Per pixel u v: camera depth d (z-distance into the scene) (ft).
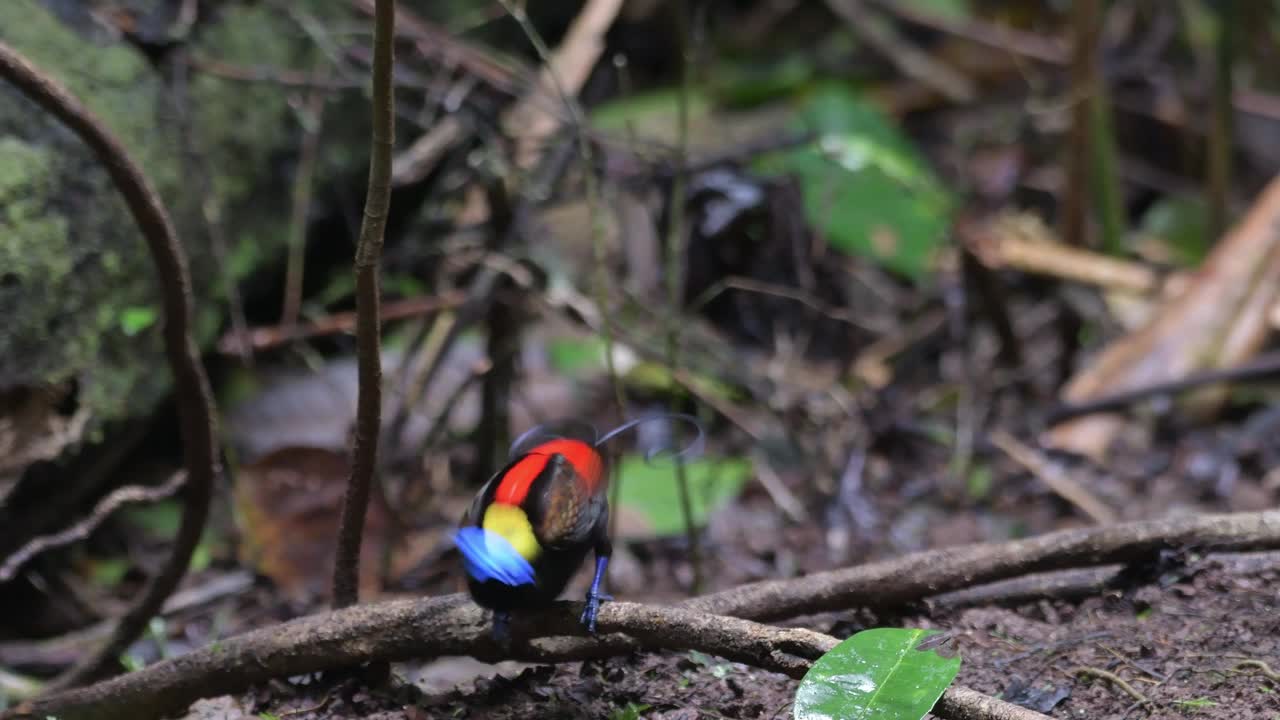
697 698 16.55
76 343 25.02
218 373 32.81
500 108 31.17
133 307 26.61
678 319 29.01
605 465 16.66
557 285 29.25
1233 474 31.83
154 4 29.27
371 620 16.43
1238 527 18.69
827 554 28.53
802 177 37.99
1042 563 18.12
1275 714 15.24
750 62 60.90
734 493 31.17
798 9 63.82
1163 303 36.11
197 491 19.75
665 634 15.33
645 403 35.40
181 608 25.99
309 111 31.58
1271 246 35.83
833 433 33.78
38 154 24.88
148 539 28.89
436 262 34.83
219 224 30.53
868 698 13.79
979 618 18.48
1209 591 18.17
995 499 31.50
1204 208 48.49
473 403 33.83
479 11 40.55
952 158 54.13
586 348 36.76
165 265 17.89
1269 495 30.66
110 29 28.37
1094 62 38.60
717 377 33.50
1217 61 39.37
